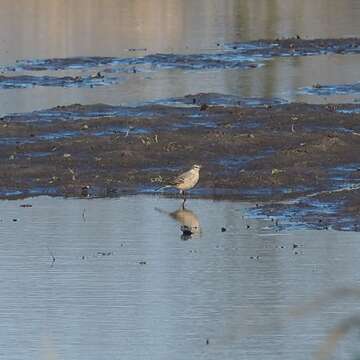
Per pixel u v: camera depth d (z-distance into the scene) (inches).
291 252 714.2
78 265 695.1
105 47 1595.7
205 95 1208.2
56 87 1302.9
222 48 1578.5
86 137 1005.2
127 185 886.4
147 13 1925.4
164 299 633.6
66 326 597.9
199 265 692.1
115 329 593.9
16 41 1643.7
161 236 753.6
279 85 1290.6
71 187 882.8
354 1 2063.2
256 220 789.9
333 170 908.6
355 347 535.8
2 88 1304.1
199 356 558.3
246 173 896.9
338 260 696.4
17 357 558.3
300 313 335.3
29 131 1039.6
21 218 800.3
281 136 991.6
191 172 853.2
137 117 1083.3
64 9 1966.0
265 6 2009.1
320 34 1697.8
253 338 577.9
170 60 1482.5
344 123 1059.3
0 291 649.0
